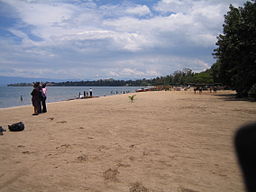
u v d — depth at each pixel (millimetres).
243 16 22844
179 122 9547
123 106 17828
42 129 8680
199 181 3797
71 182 3854
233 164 4480
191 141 6383
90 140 6738
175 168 4398
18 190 3596
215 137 6754
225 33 25406
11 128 8367
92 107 17656
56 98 52594
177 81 150000
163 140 6586
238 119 9820
